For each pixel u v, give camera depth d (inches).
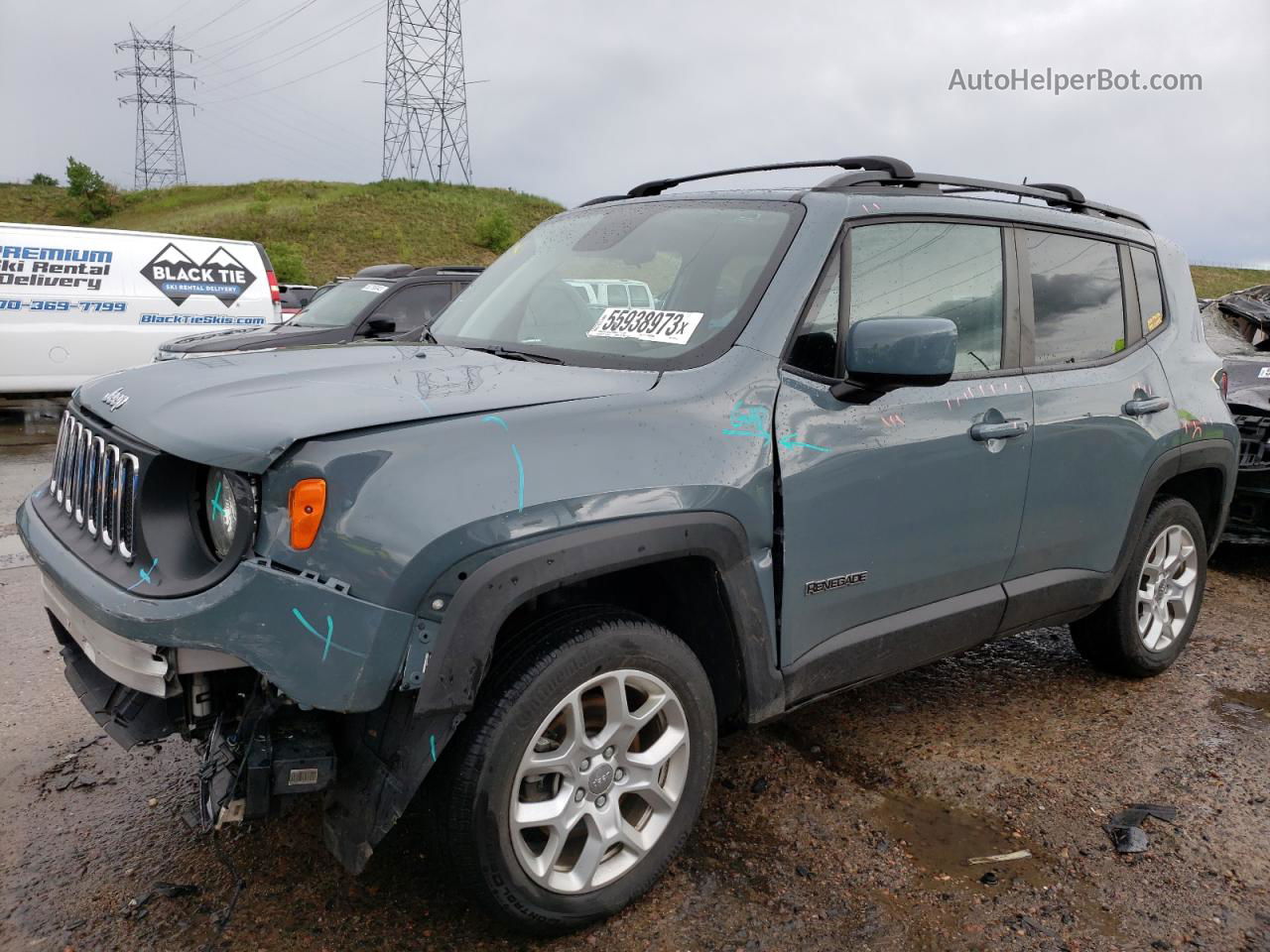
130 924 93.3
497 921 91.0
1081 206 150.1
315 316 390.9
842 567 107.3
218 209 2920.8
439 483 79.7
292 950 90.0
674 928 94.5
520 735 84.4
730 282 109.7
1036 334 132.6
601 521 85.8
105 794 117.9
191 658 80.2
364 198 2972.4
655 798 96.4
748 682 100.7
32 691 147.7
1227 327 289.9
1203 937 95.7
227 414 84.1
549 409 88.8
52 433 449.1
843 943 93.0
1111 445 139.0
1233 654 176.6
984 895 101.3
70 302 468.4
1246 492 222.8
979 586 126.4
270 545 78.1
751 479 97.0
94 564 88.1
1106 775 128.0
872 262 113.9
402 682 77.6
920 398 114.0
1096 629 155.4
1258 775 128.8
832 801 119.5
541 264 135.6
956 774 127.0
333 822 84.4
